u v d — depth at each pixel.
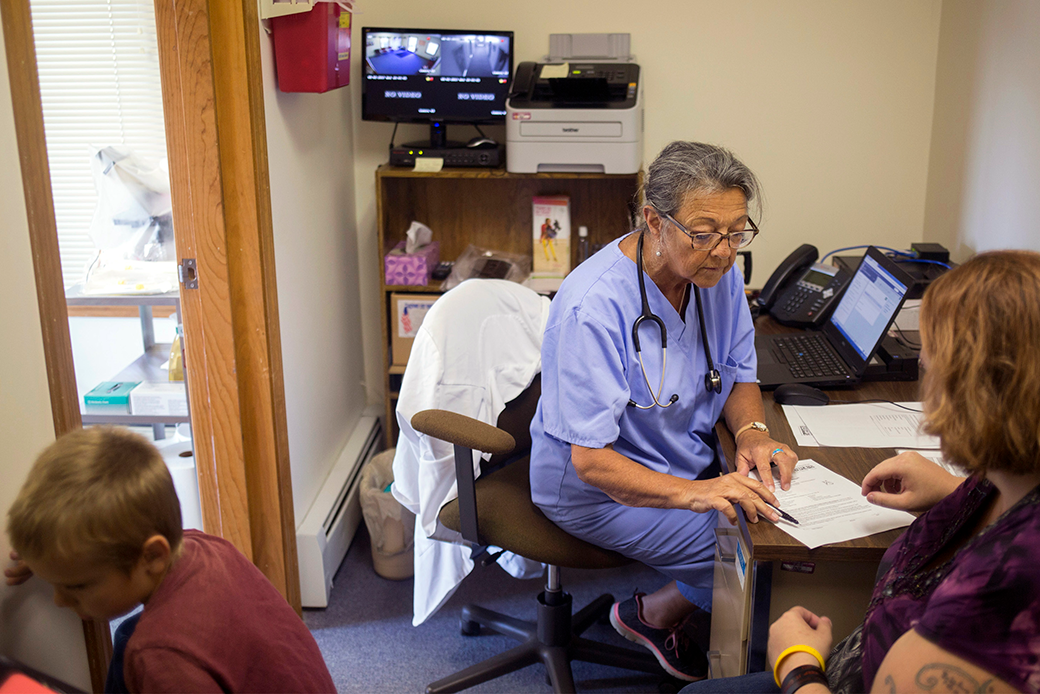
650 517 1.67
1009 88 2.16
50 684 1.10
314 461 2.48
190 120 1.85
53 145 2.22
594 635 2.24
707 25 2.67
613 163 2.46
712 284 1.50
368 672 2.07
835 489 1.43
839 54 2.67
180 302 1.99
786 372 1.93
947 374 0.87
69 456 1.01
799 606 1.28
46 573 1.01
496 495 1.83
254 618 1.11
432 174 2.58
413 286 2.69
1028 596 0.77
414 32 2.56
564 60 2.70
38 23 2.13
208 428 2.07
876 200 2.79
